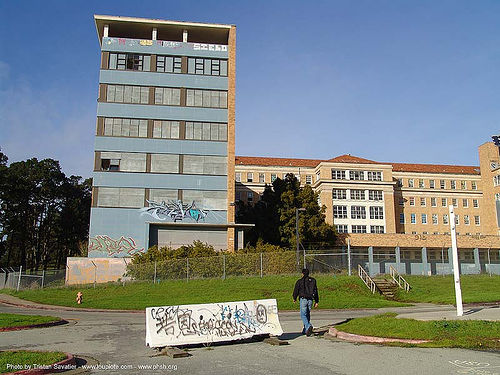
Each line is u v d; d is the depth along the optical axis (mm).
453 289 34188
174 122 45750
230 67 47625
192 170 44906
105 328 16766
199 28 48594
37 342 13062
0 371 8297
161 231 43625
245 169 76625
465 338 10883
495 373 7859
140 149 44594
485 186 72875
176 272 36062
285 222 49781
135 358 10273
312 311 23906
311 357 9758
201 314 11750
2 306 28719
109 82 45625
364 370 8336
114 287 34250
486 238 56656
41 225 75062
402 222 78812
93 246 41938
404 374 7961
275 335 12398
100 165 43781
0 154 65562
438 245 56156
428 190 80500
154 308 11336
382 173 70625
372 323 13359
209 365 9180
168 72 46719
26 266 72312
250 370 8562
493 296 27516
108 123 44812
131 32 49312
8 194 66000
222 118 46500
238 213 54750
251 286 32312
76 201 77125
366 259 43969
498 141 51344
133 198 43500
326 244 49406
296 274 36125
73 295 32312
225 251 40750
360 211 68312
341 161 70000
